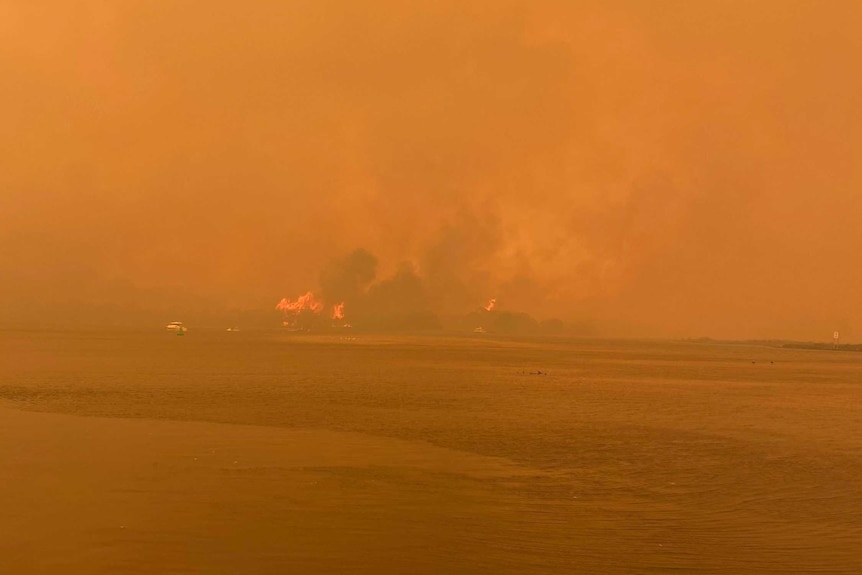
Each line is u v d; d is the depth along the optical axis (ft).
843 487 76.69
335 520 59.72
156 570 47.62
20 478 71.56
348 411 137.59
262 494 67.46
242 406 142.20
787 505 68.59
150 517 58.95
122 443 93.20
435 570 49.11
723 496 72.08
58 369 251.39
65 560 48.93
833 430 125.18
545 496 70.54
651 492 73.46
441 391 190.29
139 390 173.99
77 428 106.32
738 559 52.70
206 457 84.99
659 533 58.70
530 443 103.04
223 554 50.93
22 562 48.47
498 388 205.26
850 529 60.54
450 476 78.54
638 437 111.75
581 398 177.88
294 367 293.64
